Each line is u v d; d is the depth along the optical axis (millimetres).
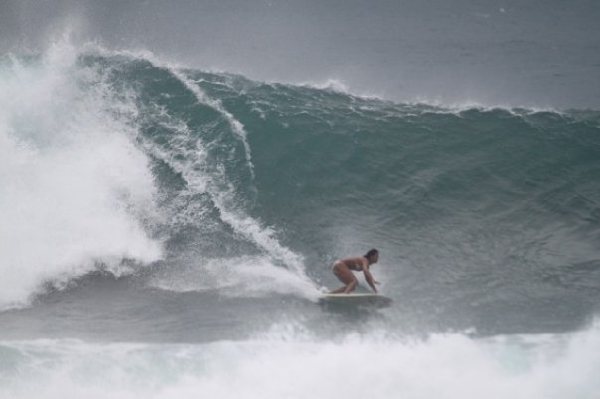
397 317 42062
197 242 50125
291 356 35469
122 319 40531
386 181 58781
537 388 33094
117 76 62125
